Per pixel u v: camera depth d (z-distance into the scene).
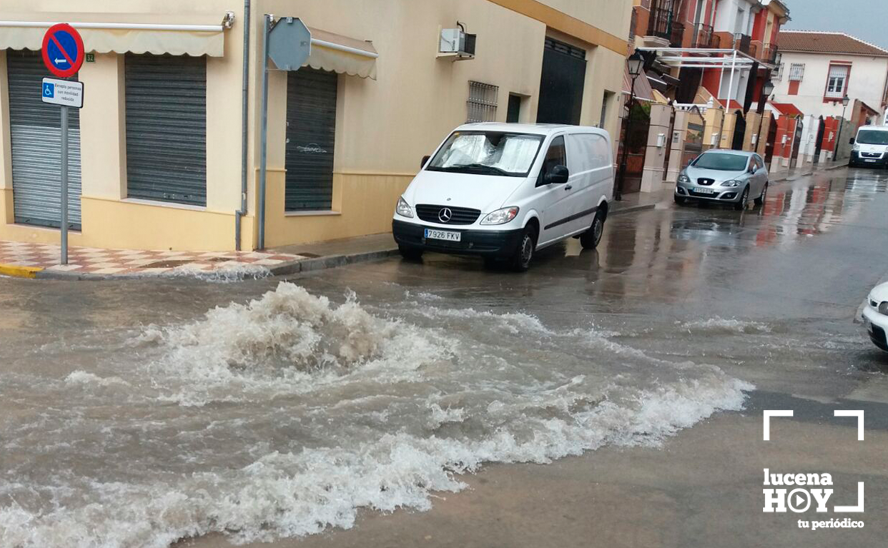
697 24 39.41
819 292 10.16
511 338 6.93
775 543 3.65
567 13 18.28
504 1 15.45
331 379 5.52
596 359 6.43
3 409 4.66
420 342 6.38
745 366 6.59
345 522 3.60
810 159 48.94
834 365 6.72
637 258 12.45
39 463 3.97
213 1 10.03
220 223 10.51
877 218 20.12
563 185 11.55
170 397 4.98
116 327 6.62
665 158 28.72
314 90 11.30
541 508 3.87
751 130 38.12
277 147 10.55
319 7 10.86
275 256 10.06
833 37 63.75
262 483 3.81
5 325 6.59
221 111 10.25
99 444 4.23
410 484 3.98
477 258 11.56
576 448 4.59
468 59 13.95
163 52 10.00
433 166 11.27
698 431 5.01
